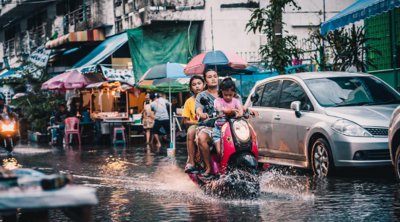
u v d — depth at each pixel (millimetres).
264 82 13555
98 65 27000
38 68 34094
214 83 9914
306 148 11883
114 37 31531
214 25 28891
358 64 18547
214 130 9484
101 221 7871
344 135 11023
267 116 12977
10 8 44062
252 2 29156
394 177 11188
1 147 21594
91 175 13484
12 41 50844
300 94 12391
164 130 23891
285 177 11703
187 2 28688
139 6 29469
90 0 34906
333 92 12172
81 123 28188
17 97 33625
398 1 14336
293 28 28547
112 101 28344
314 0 28766
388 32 18719
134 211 8523
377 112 11367
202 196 9602
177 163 15867
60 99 32344
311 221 7352
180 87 25578
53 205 3766
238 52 29000
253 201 8938
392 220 7320
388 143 10656
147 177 12734
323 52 19453
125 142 26703
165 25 29188
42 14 44094
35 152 22516
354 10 16203
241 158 9148
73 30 37844
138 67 28812
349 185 10352
